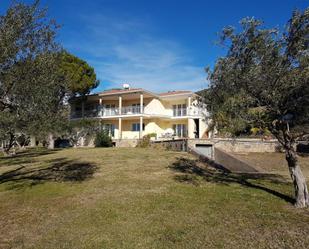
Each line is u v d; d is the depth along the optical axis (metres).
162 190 10.98
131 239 6.62
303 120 8.27
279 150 24.89
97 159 19.88
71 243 6.55
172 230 7.06
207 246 6.15
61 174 14.91
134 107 38.25
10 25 9.27
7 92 9.45
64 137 38.91
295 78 7.66
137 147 29.91
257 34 8.21
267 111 8.34
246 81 8.15
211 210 8.47
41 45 10.21
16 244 6.60
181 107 38.62
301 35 7.73
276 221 7.42
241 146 25.83
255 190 10.77
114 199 9.88
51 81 10.45
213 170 15.84
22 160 21.75
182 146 25.97
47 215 8.59
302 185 8.59
